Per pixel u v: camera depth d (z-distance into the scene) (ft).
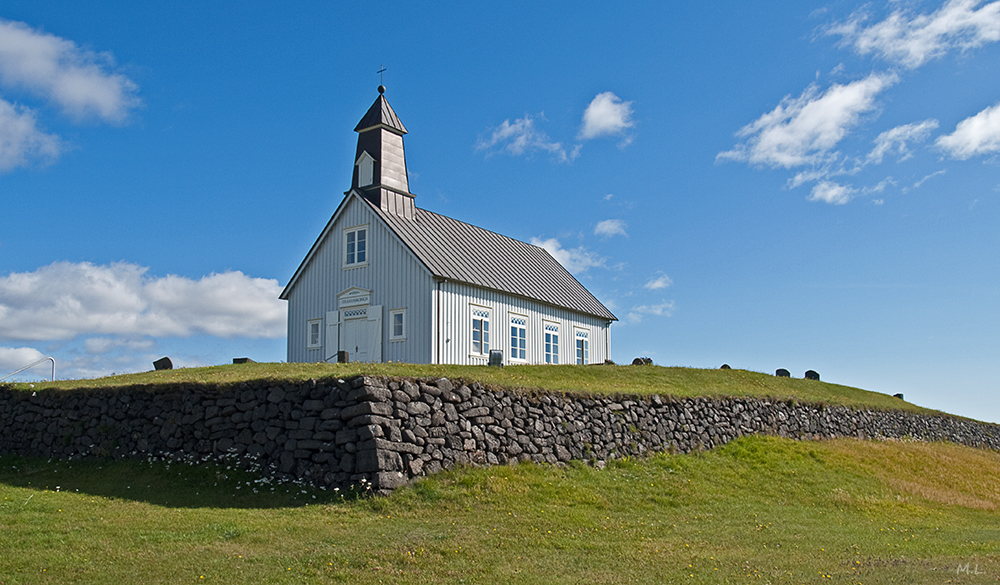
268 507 51.67
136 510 48.60
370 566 38.06
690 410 84.58
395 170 115.55
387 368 72.64
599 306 138.72
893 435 119.85
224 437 61.16
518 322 115.65
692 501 62.13
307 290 115.24
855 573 40.57
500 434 62.90
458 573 37.96
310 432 56.75
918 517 67.82
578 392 73.20
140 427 65.87
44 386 76.33
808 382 133.39
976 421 149.89
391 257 105.81
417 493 53.11
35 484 59.62
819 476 77.77
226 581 34.76
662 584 37.76
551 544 44.52
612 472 67.41
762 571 40.86
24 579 33.65
